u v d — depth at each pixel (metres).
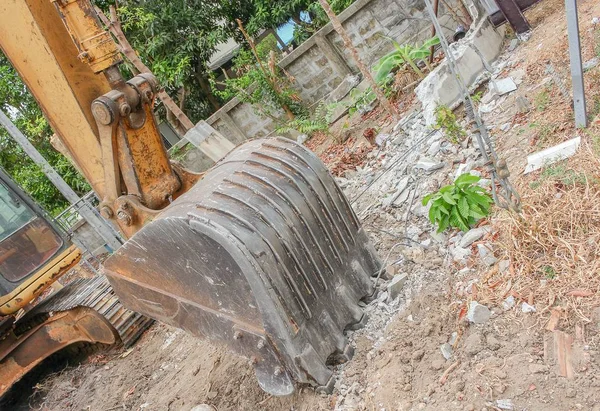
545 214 3.59
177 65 14.40
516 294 3.34
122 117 3.85
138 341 6.74
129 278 3.90
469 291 3.62
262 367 3.57
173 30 14.38
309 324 3.52
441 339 3.46
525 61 5.85
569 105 4.54
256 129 11.91
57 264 6.29
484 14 6.93
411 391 3.27
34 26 3.76
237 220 3.34
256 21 14.93
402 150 6.28
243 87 11.29
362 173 6.55
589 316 2.98
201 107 16.03
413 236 4.61
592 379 2.72
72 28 3.62
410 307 3.83
